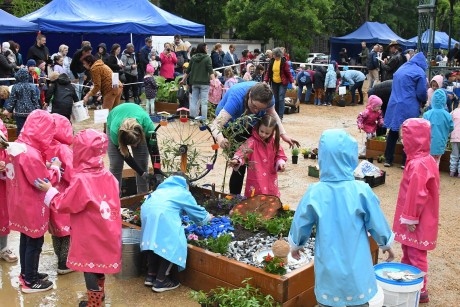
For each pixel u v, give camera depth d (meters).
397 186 8.52
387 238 3.54
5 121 11.31
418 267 4.63
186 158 6.55
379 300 3.75
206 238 5.20
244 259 4.79
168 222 4.76
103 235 4.30
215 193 6.58
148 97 14.24
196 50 13.12
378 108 10.16
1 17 15.36
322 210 3.50
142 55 17.53
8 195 4.74
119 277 5.16
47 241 6.20
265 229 5.60
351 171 3.57
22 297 4.80
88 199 4.21
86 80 15.37
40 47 15.66
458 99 14.47
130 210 6.18
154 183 5.90
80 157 4.27
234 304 4.05
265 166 6.13
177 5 38.97
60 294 4.86
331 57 32.03
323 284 3.48
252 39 35.41
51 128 4.85
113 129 6.14
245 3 33.62
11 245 6.01
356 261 3.45
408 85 9.12
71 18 16.62
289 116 16.47
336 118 16.23
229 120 6.02
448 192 8.31
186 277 4.95
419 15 12.51
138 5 18.20
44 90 13.41
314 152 10.31
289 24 32.97
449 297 4.89
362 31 31.38
